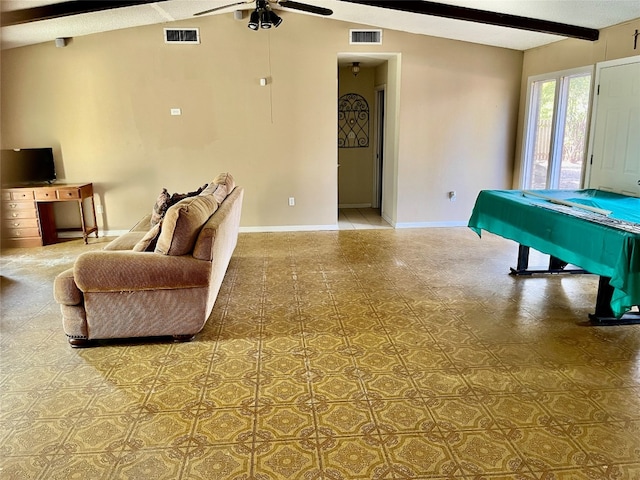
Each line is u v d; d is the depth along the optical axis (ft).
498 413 7.93
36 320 12.05
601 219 10.66
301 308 12.63
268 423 7.74
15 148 20.04
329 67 20.33
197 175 20.94
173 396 8.57
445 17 15.65
